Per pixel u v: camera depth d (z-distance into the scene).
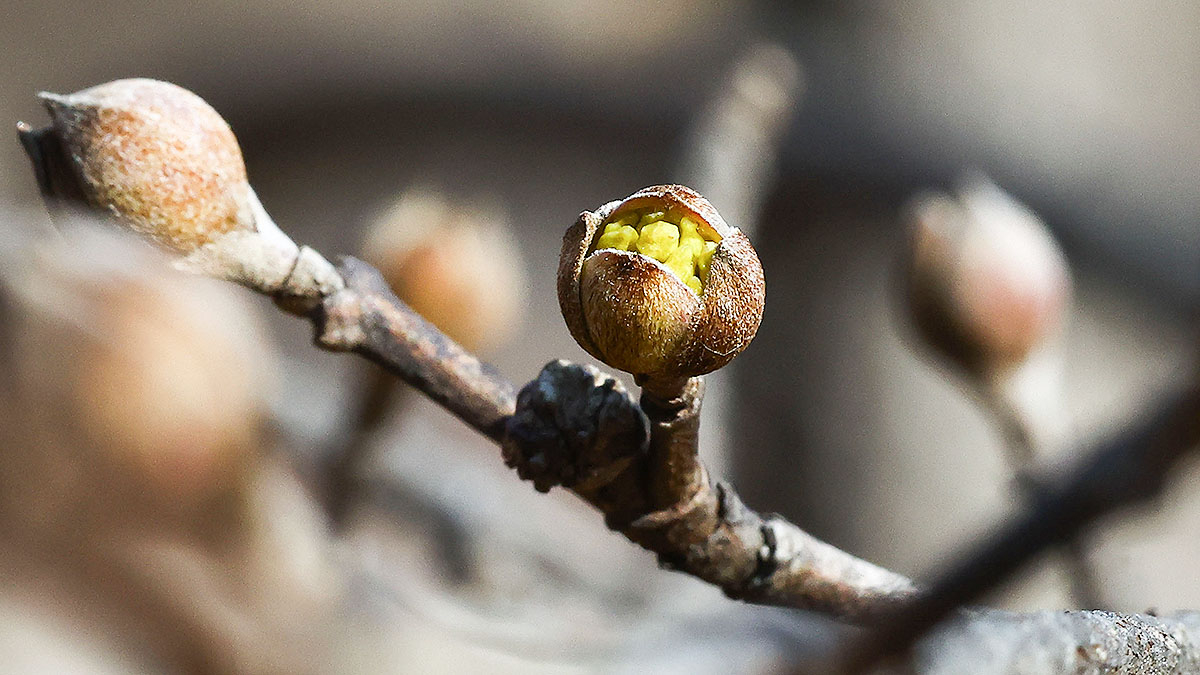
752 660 0.12
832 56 0.35
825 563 0.13
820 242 0.33
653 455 0.12
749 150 0.17
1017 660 0.12
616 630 0.14
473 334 0.15
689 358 0.12
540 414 0.12
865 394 0.30
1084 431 0.15
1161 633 0.12
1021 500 0.14
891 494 0.29
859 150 0.34
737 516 0.13
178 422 0.11
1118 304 0.33
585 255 0.12
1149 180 0.34
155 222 0.12
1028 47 0.35
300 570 0.11
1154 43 0.35
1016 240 0.15
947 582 0.11
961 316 0.15
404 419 0.16
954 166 0.33
